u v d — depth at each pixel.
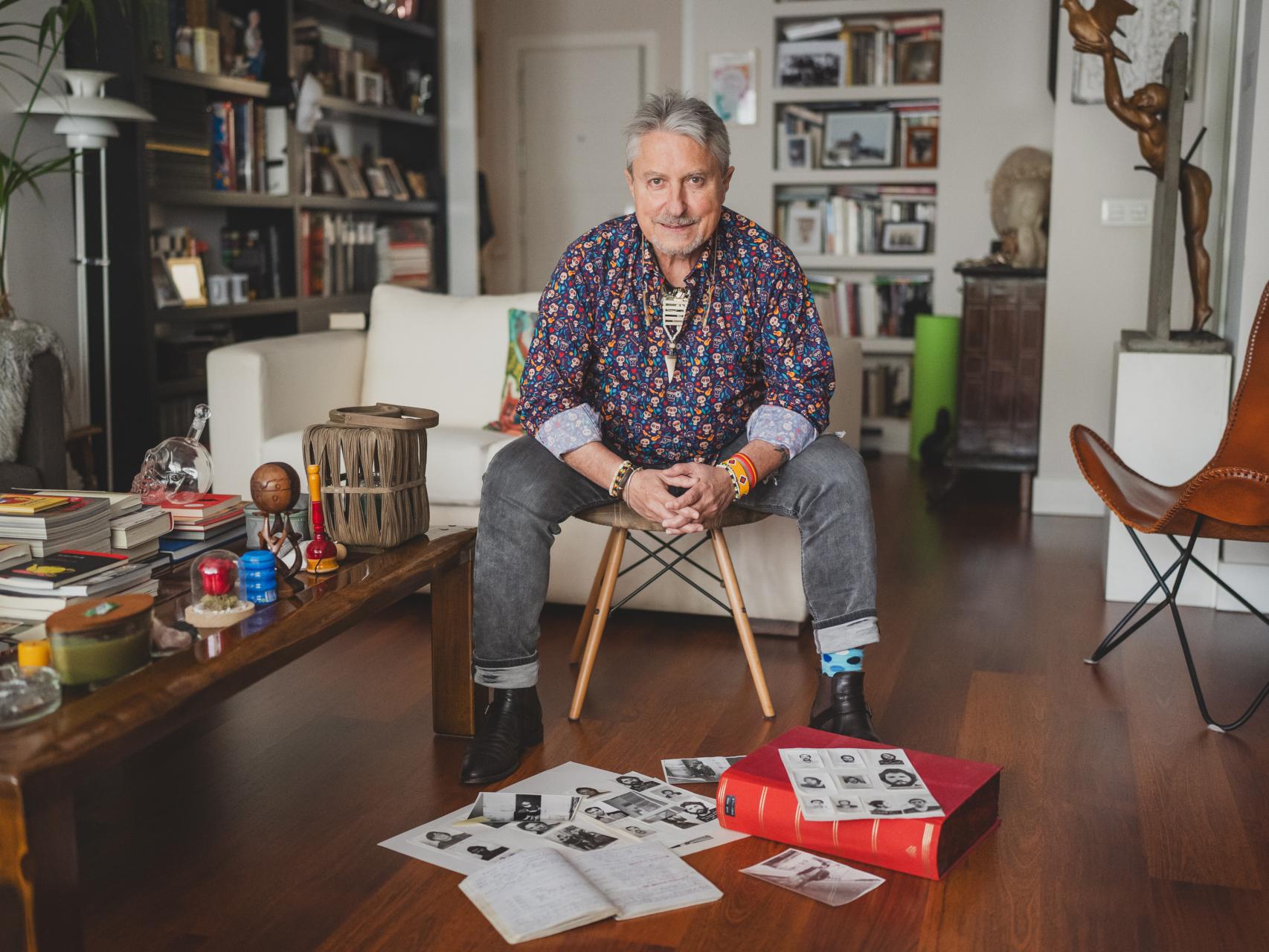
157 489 2.02
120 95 3.76
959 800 1.69
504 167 6.78
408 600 3.09
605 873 1.62
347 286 5.22
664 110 1.95
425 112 5.77
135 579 1.68
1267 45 2.85
